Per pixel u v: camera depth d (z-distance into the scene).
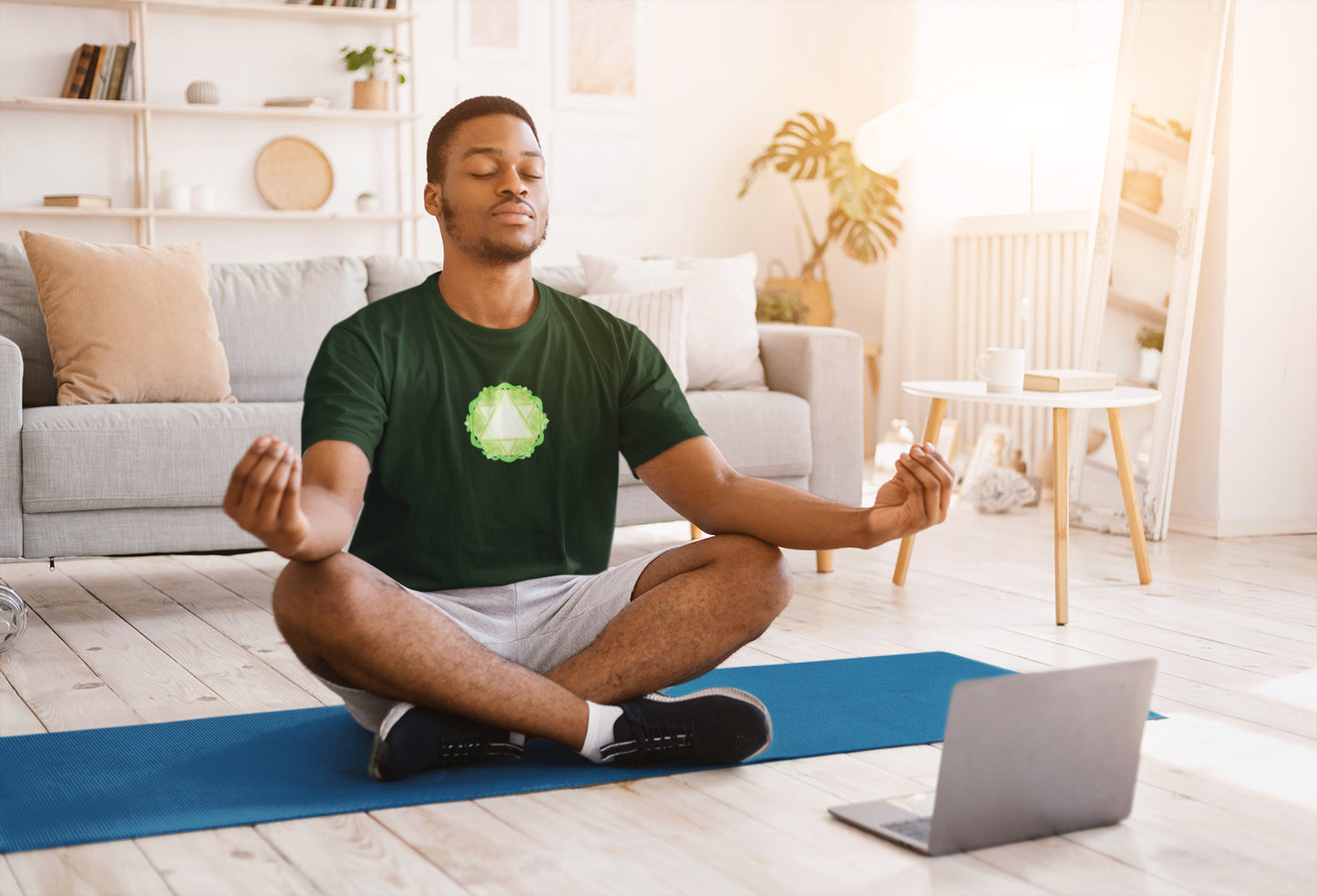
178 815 1.44
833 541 1.55
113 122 4.82
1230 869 1.35
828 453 3.27
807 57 5.83
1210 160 3.59
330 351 1.59
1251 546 3.54
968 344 4.98
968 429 4.97
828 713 1.92
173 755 1.68
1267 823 1.49
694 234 5.71
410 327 1.64
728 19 5.69
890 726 1.86
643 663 1.59
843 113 5.83
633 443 1.73
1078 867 1.34
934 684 2.10
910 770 1.67
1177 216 3.67
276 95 5.03
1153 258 3.74
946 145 5.06
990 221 4.83
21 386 2.54
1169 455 3.61
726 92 5.71
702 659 1.61
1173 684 2.13
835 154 5.29
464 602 1.64
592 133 5.50
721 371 3.37
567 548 1.72
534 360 1.68
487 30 5.29
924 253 5.15
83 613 2.67
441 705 1.51
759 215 5.82
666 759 1.64
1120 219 3.85
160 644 2.38
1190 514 3.76
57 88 4.74
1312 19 3.68
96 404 2.77
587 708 1.57
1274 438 3.74
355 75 5.13
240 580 3.07
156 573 3.15
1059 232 4.50
